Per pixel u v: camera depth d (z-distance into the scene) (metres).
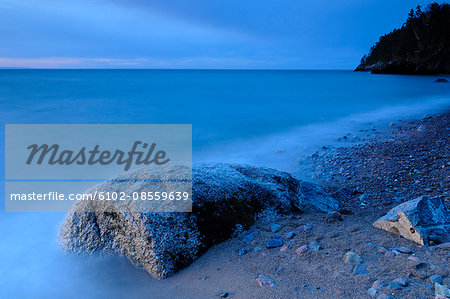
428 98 25.52
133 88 38.59
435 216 4.20
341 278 3.36
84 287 3.83
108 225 4.32
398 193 6.23
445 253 3.64
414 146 9.61
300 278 3.45
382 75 77.62
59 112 19.78
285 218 5.13
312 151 10.32
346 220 4.96
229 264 3.91
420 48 77.94
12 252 4.64
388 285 3.10
